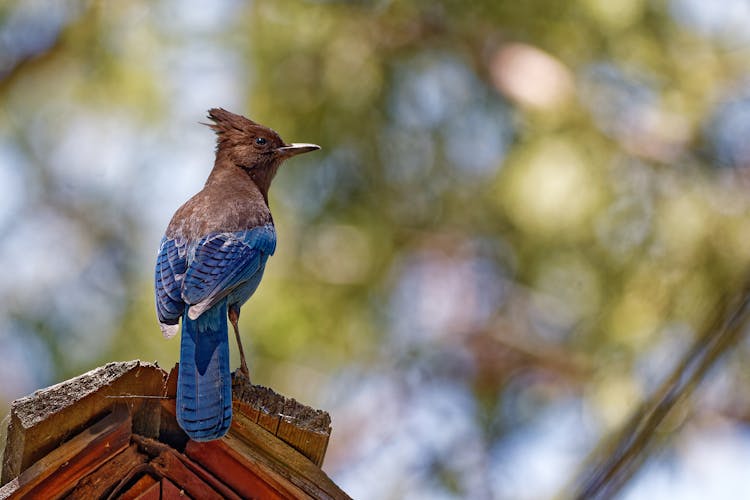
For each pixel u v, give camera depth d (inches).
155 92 590.2
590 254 568.4
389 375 618.2
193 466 311.9
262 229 412.2
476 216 605.6
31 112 610.5
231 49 583.8
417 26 602.2
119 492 310.5
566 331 609.0
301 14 582.2
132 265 599.8
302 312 579.5
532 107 578.2
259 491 312.8
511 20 599.5
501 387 624.7
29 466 299.4
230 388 312.2
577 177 556.1
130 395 306.2
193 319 360.5
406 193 605.3
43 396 298.5
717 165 566.6
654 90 578.2
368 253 596.4
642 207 560.4
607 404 533.3
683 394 469.1
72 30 601.9
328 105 582.2
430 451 622.2
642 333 544.1
